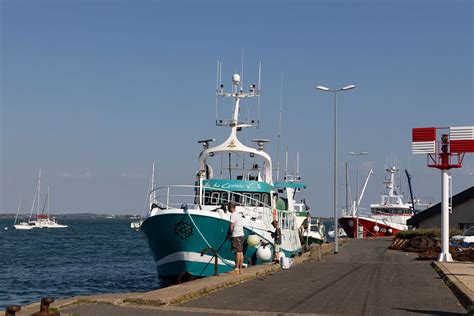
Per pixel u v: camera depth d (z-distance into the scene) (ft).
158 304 43.96
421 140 91.15
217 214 76.89
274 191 96.02
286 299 48.06
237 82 97.71
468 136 89.40
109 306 42.93
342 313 41.60
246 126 98.07
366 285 58.39
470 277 63.10
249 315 40.52
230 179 93.97
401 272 72.79
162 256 80.89
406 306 45.16
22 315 38.37
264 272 69.46
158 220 76.74
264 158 97.40
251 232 82.64
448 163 89.92
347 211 249.75
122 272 123.75
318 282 60.49
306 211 151.64
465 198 155.33
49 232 419.95
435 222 177.78
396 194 261.65
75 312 40.04
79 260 156.97
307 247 132.05
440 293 52.90
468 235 130.52
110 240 289.53
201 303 45.44
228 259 79.77
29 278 111.34
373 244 161.79
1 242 262.06
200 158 96.99
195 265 78.28
